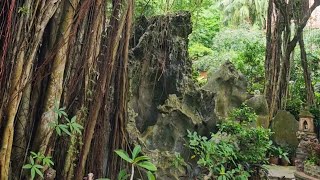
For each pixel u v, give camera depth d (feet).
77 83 9.84
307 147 24.18
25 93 8.48
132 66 16.30
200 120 16.66
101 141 10.59
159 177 13.73
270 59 35.73
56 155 9.48
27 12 7.91
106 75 10.43
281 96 35.45
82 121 9.86
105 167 11.44
